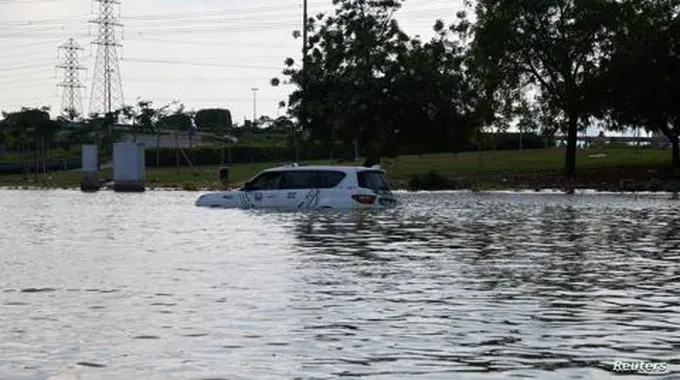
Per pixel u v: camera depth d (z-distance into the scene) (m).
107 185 69.56
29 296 13.23
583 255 19.12
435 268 16.73
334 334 10.43
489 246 21.12
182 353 9.45
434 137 64.06
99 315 11.65
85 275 15.66
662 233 24.94
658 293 13.66
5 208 39.44
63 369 8.76
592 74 66.56
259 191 38.66
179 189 63.88
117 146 61.19
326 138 65.38
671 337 10.34
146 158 103.00
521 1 68.00
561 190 59.75
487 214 33.84
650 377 8.47
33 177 87.88
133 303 12.59
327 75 64.00
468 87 64.31
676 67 65.38
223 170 65.88
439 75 62.34
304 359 9.17
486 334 10.48
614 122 71.44
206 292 13.62
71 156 110.94
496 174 70.31
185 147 107.81
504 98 69.69
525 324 11.12
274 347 9.73
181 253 19.48
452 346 9.80
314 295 13.36
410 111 61.62
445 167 76.38
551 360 9.15
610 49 67.19
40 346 9.79
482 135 69.88
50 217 32.88
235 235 24.28
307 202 37.81
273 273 15.93
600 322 11.26
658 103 65.88
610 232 25.31
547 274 15.89
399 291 13.80
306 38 65.25
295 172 38.47
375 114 61.91
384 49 62.44
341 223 29.00
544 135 73.88
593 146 110.88
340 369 8.76
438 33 64.31
